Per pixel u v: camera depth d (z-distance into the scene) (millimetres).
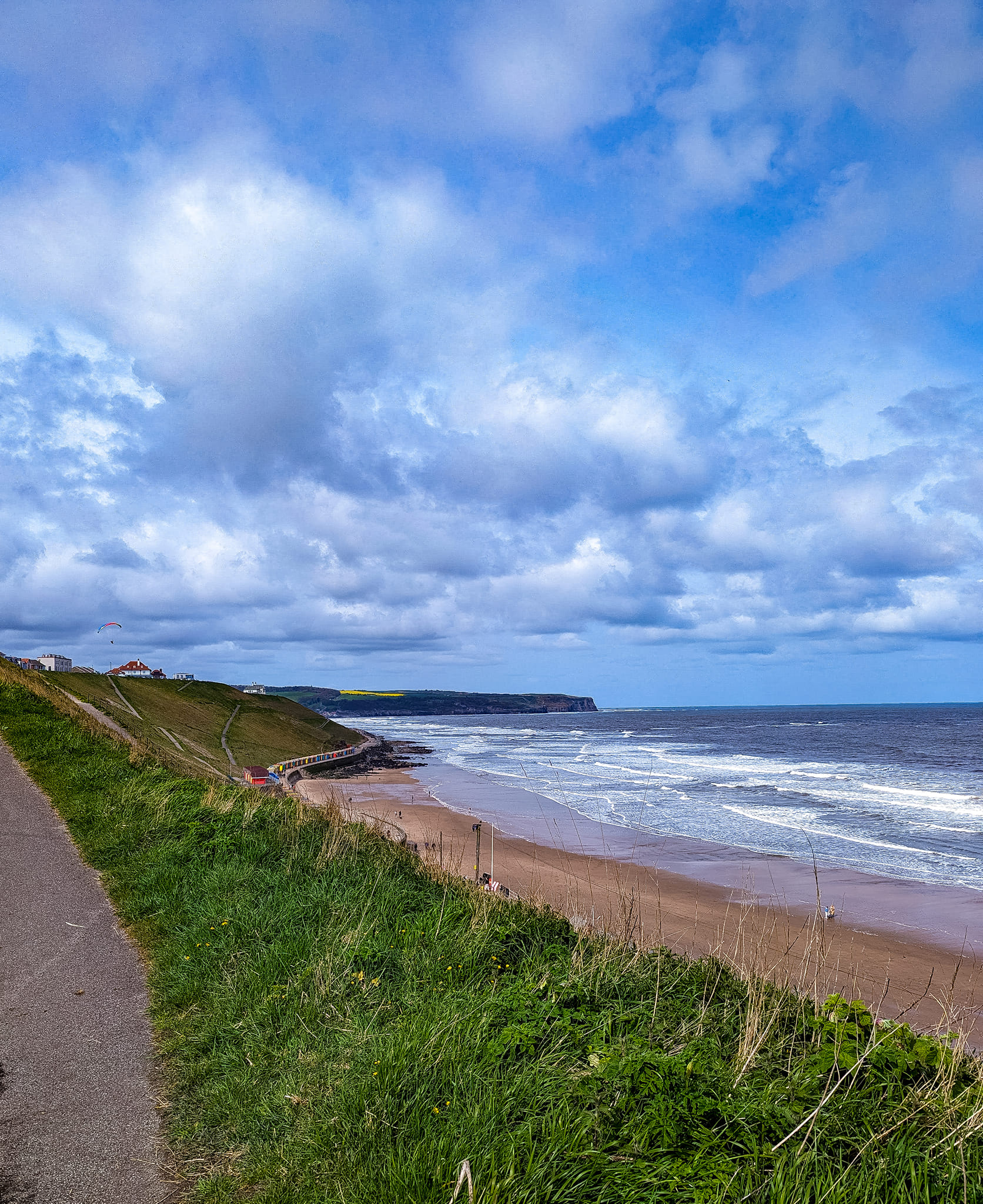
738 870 22891
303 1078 3939
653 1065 3480
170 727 49625
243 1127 3672
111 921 6820
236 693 81688
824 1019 4266
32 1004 5164
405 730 150250
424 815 33562
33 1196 3266
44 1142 3660
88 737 15703
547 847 26422
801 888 20516
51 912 6953
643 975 5152
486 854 24547
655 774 53969
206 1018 4793
